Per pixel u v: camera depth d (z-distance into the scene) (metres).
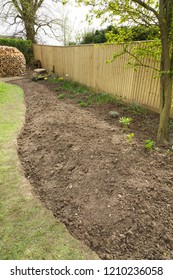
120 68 4.79
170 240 1.41
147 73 4.04
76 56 6.78
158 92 3.86
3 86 6.84
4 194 1.89
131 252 1.35
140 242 1.40
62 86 6.64
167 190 1.80
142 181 1.87
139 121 3.61
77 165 2.21
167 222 1.53
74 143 2.61
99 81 5.78
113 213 1.59
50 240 1.45
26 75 9.49
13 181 2.08
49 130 3.11
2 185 2.01
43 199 1.87
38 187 2.04
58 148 2.59
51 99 5.01
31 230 1.53
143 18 2.67
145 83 4.14
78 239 1.46
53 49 8.76
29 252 1.36
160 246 1.38
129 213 1.57
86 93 5.76
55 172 2.21
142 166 2.08
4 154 2.58
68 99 5.20
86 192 1.85
